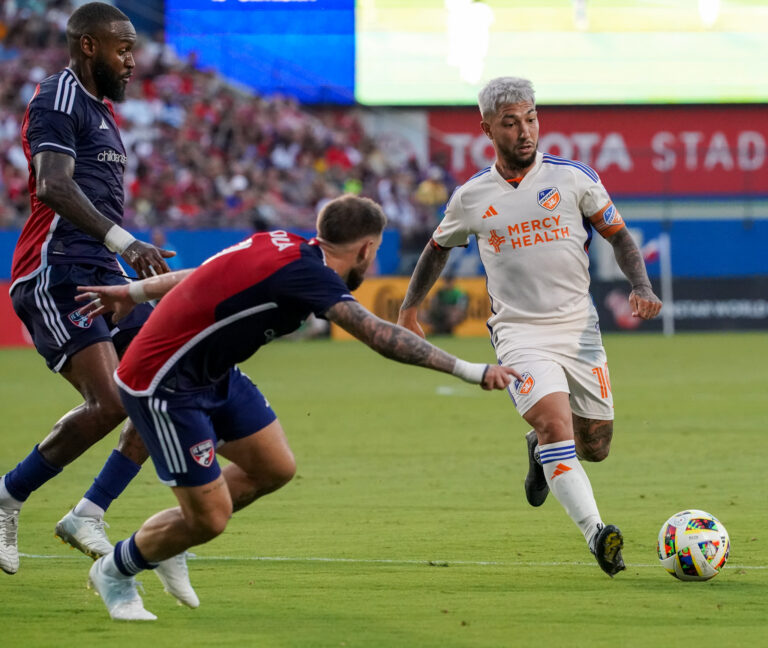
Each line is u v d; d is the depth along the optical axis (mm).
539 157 21594
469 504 27281
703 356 74875
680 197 106125
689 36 111500
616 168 111750
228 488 17469
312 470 32875
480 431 41719
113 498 21000
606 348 82562
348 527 24406
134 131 101375
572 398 21672
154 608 17734
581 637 15672
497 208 21391
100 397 20906
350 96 111750
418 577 19672
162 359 15891
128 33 22281
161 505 27547
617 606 17484
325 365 73625
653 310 20750
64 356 21375
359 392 56594
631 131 112250
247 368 71188
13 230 90750
